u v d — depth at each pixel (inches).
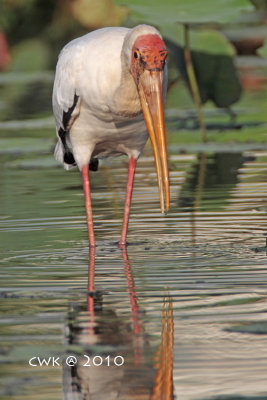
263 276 343.3
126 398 236.1
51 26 1542.8
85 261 381.1
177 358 256.5
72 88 404.2
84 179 426.9
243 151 738.2
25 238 428.1
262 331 276.4
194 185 567.2
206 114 975.6
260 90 1163.9
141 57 346.0
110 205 510.0
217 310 299.3
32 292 330.6
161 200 355.6
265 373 243.9
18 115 998.4
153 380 241.8
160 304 309.1
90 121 411.5
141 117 399.9
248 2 724.0
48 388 241.6
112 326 286.0
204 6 722.8
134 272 357.4
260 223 444.8
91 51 395.2
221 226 441.1
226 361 252.7
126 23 1088.8
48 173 657.0
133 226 451.2
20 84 1363.2
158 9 718.5
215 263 367.6
